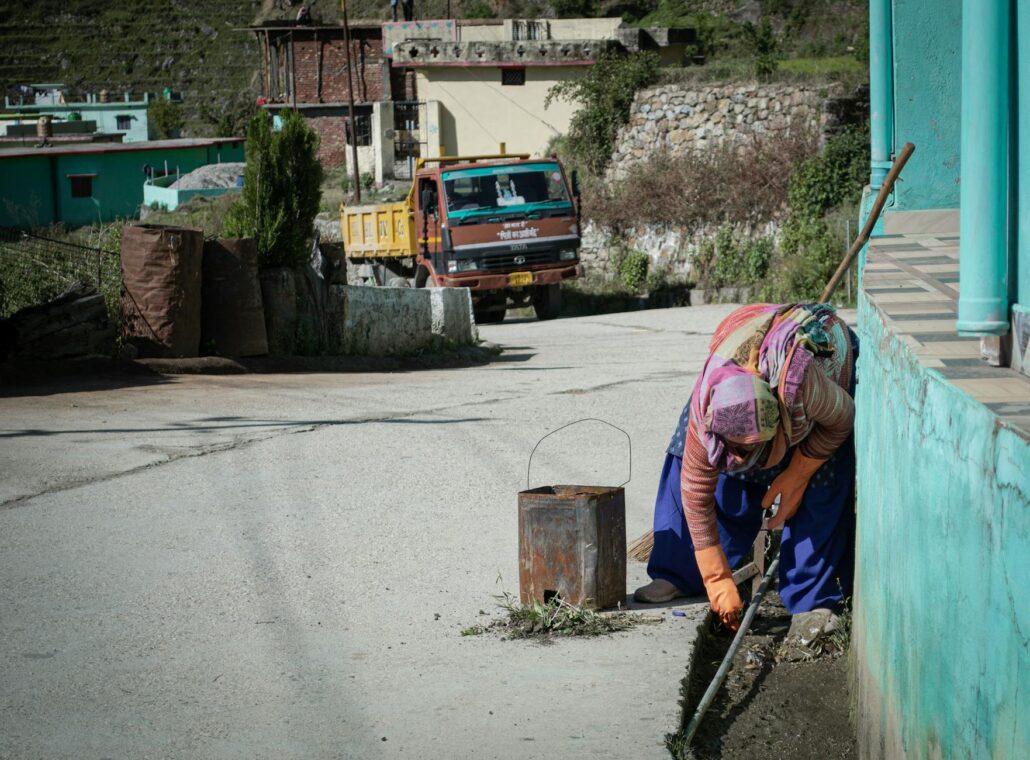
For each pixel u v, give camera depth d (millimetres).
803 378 4230
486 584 5375
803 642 4633
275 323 14398
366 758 3506
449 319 16953
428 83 40281
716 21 57375
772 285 25922
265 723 3805
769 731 3988
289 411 10344
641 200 30766
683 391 11344
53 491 7250
